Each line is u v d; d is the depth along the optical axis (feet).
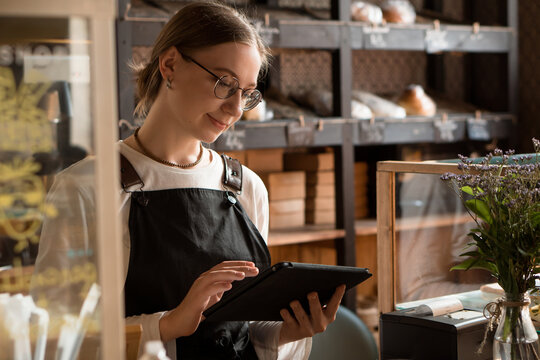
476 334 4.49
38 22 2.10
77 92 2.18
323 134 11.66
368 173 13.53
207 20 5.00
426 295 5.15
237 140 10.69
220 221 5.33
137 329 3.67
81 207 2.26
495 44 13.58
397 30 12.34
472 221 5.04
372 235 12.98
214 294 4.65
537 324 4.50
